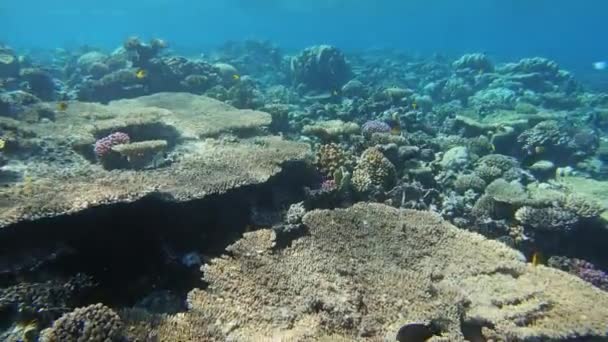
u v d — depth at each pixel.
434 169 2.61
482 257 1.52
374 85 6.07
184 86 4.26
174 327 1.12
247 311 1.19
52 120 2.62
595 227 1.97
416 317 1.20
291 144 2.35
